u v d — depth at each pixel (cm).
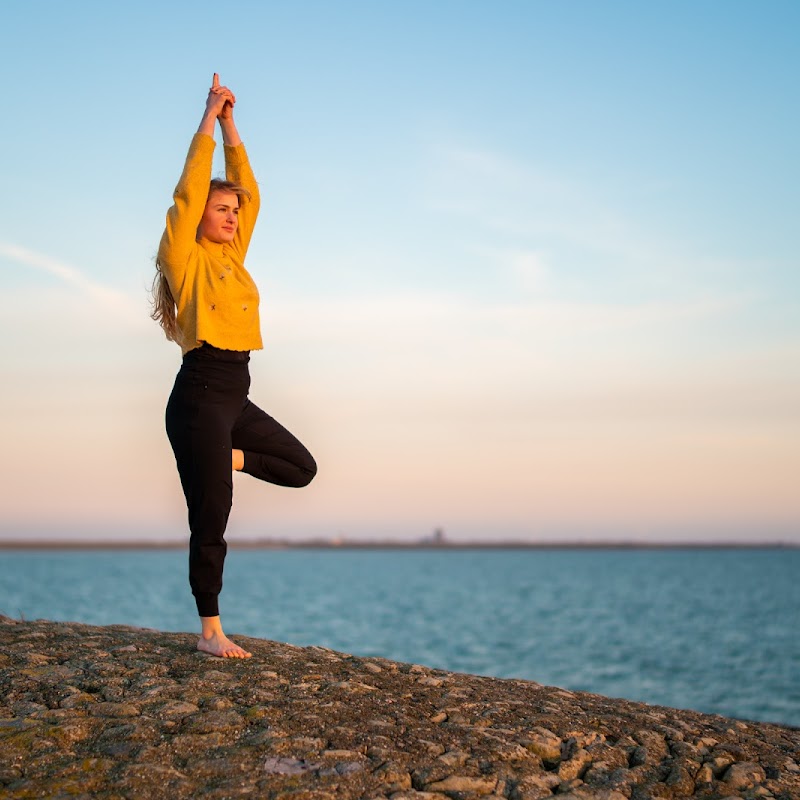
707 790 403
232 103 507
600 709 496
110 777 354
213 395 472
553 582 12425
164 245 470
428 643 3866
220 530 493
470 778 371
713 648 3747
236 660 504
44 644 534
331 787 351
